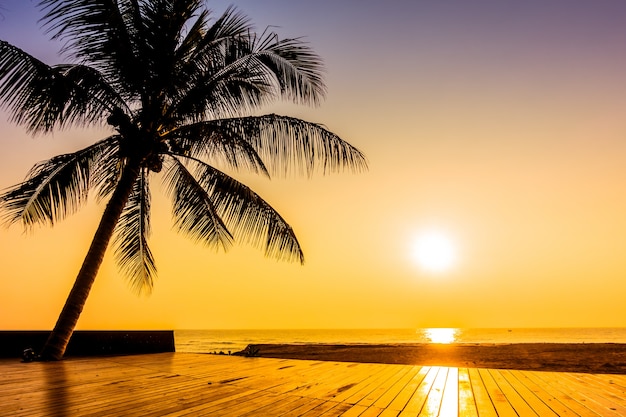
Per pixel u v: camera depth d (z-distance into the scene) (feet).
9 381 15.17
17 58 20.34
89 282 22.89
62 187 24.49
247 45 25.36
